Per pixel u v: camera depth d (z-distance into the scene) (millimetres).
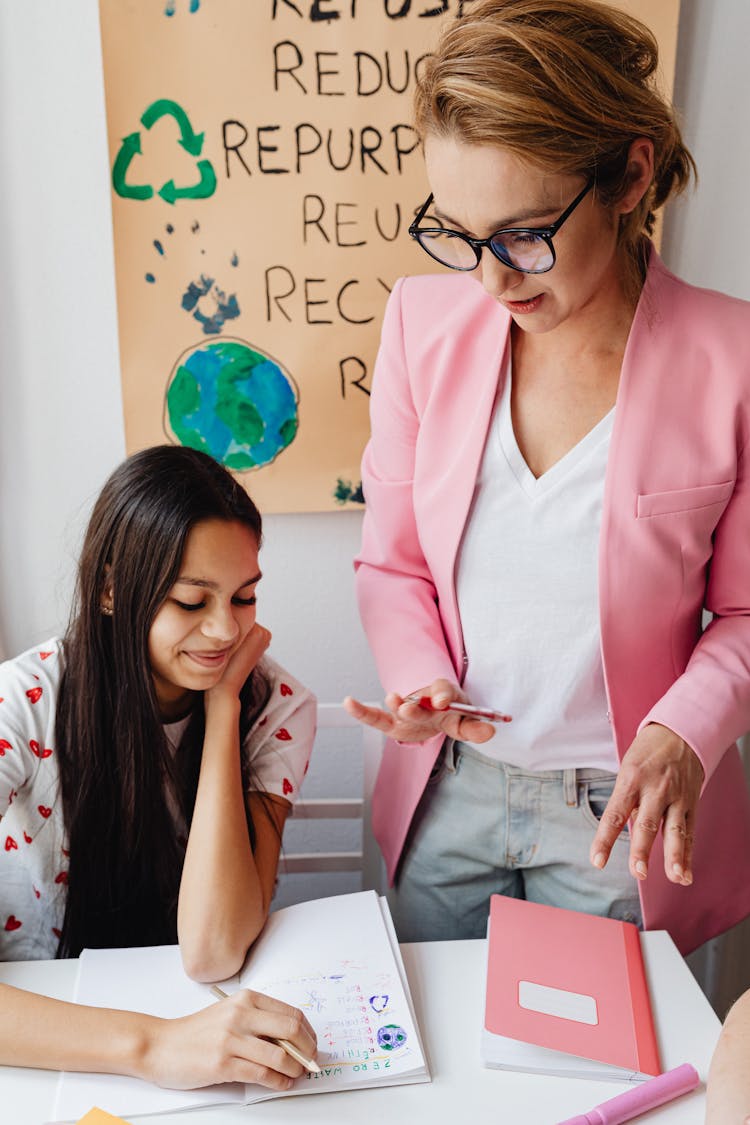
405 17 1291
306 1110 769
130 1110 766
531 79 741
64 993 893
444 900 1118
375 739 1320
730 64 1312
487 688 1007
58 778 1043
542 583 958
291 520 1500
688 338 923
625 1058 801
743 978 1464
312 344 1412
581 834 1024
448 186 790
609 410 936
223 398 1425
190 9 1274
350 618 1552
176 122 1314
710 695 917
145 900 1074
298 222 1362
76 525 1483
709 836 1062
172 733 1099
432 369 1012
